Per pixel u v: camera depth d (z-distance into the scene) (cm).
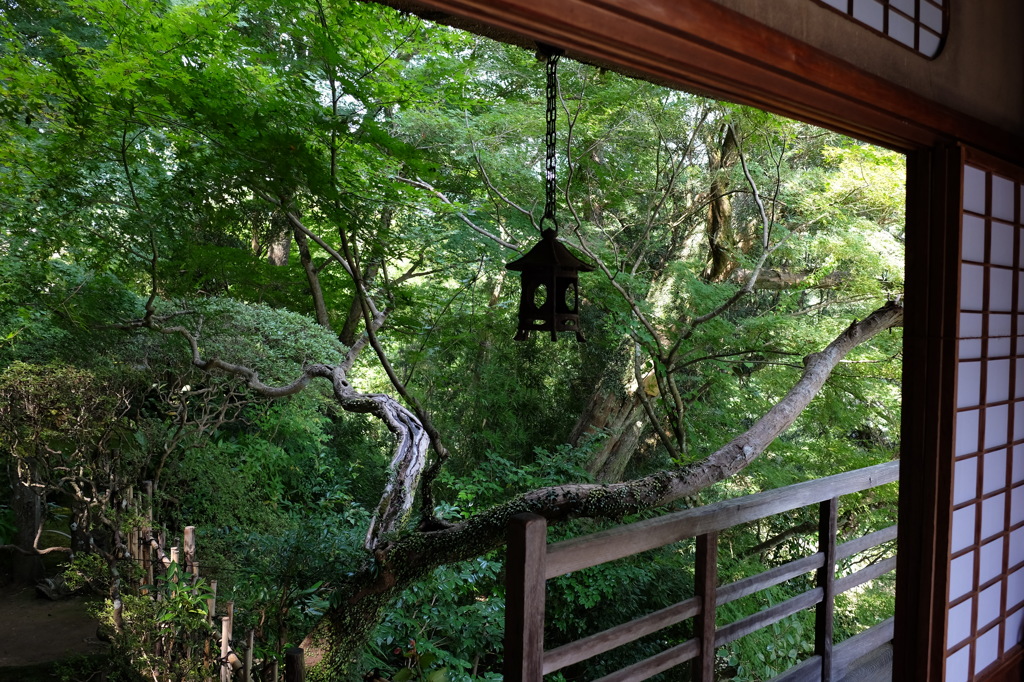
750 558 539
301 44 467
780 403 363
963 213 207
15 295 502
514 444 769
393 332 734
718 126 656
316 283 712
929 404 206
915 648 212
